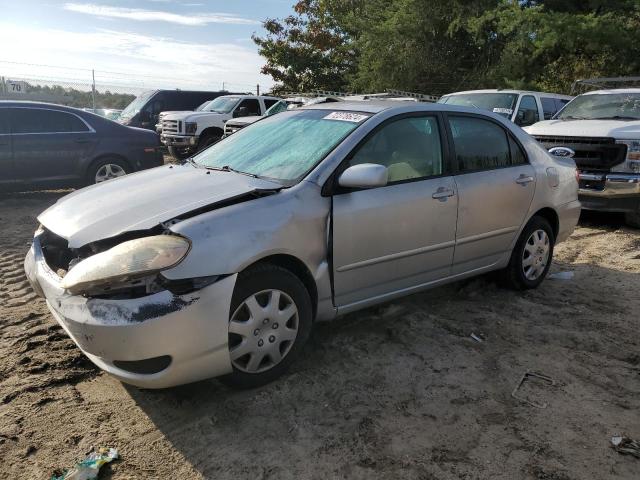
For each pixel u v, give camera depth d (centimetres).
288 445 285
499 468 269
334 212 348
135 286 284
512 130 484
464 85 2127
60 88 2012
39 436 289
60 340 396
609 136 730
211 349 296
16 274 541
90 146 912
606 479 261
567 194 530
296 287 334
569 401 327
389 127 393
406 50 2220
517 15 1828
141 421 305
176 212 313
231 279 299
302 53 3014
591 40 1755
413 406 320
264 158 393
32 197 957
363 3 2697
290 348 340
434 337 407
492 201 447
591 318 448
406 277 402
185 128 1458
